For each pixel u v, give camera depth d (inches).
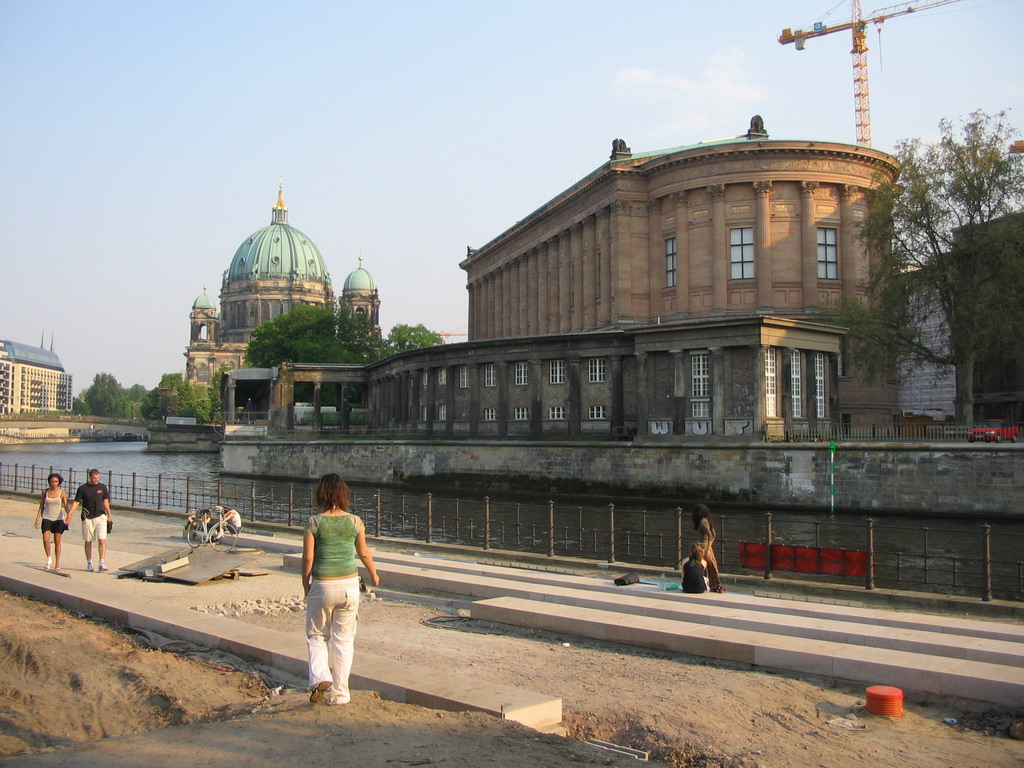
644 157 3590.1
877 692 561.9
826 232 3149.6
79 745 443.2
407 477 3095.5
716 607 831.7
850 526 1852.9
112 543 1464.1
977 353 2393.0
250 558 1195.9
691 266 3193.9
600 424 2940.5
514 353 3154.5
